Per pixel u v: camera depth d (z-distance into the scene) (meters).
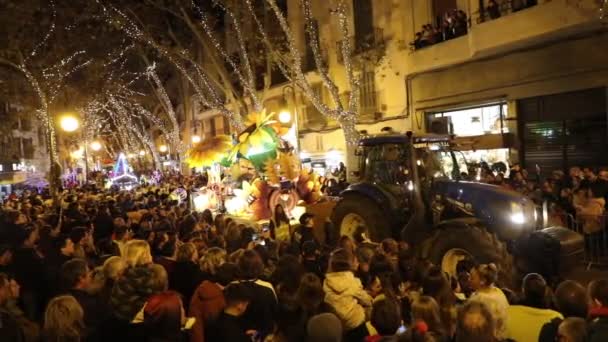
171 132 46.66
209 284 4.58
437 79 19.47
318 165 26.80
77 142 41.22
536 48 15.40
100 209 11.08
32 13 21.31
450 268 7.70
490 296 4.35
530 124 16.05
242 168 14.32
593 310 3.83
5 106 40.56
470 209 8.45
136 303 4.03
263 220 12.05
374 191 9.77
